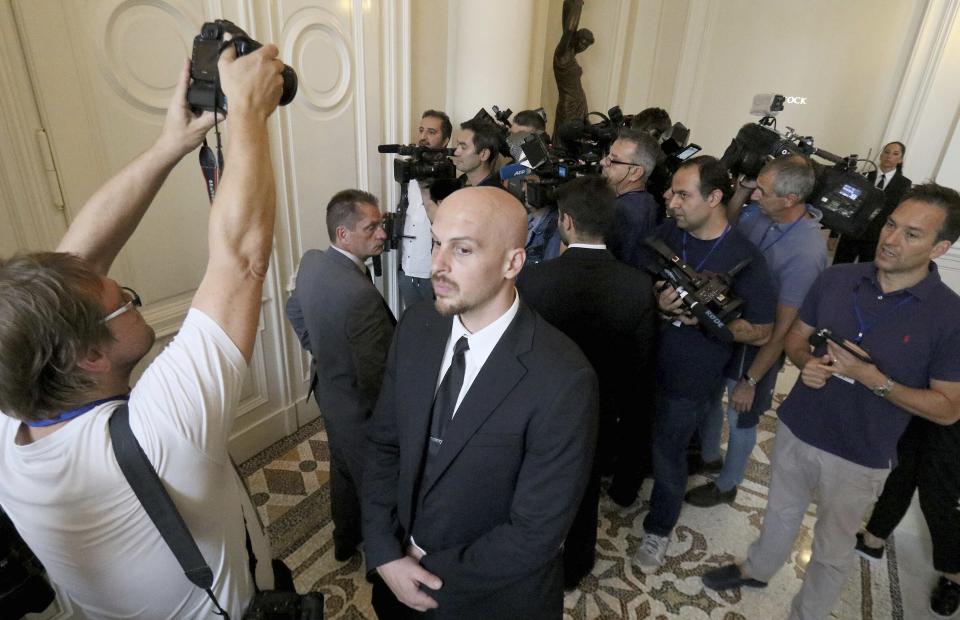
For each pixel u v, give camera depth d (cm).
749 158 219
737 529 210
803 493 157
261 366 235
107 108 159
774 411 296
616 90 557
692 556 196
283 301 238
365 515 112
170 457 63
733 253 169
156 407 62
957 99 441
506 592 105
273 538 197
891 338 130
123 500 63
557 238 219
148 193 82
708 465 238
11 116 137
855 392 137
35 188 145
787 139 220
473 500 98
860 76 537
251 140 66
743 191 226
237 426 231
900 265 124
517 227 89
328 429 168
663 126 292
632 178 210
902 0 504
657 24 565
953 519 166
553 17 463
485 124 257
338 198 165
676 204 171
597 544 201
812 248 186
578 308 148
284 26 207
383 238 171
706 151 623
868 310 134
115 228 81
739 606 177
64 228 154
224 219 66
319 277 157
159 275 184
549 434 91
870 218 193
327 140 239
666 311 165
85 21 150
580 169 224
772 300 166
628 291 146
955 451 162
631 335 150
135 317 70
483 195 88
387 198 283
